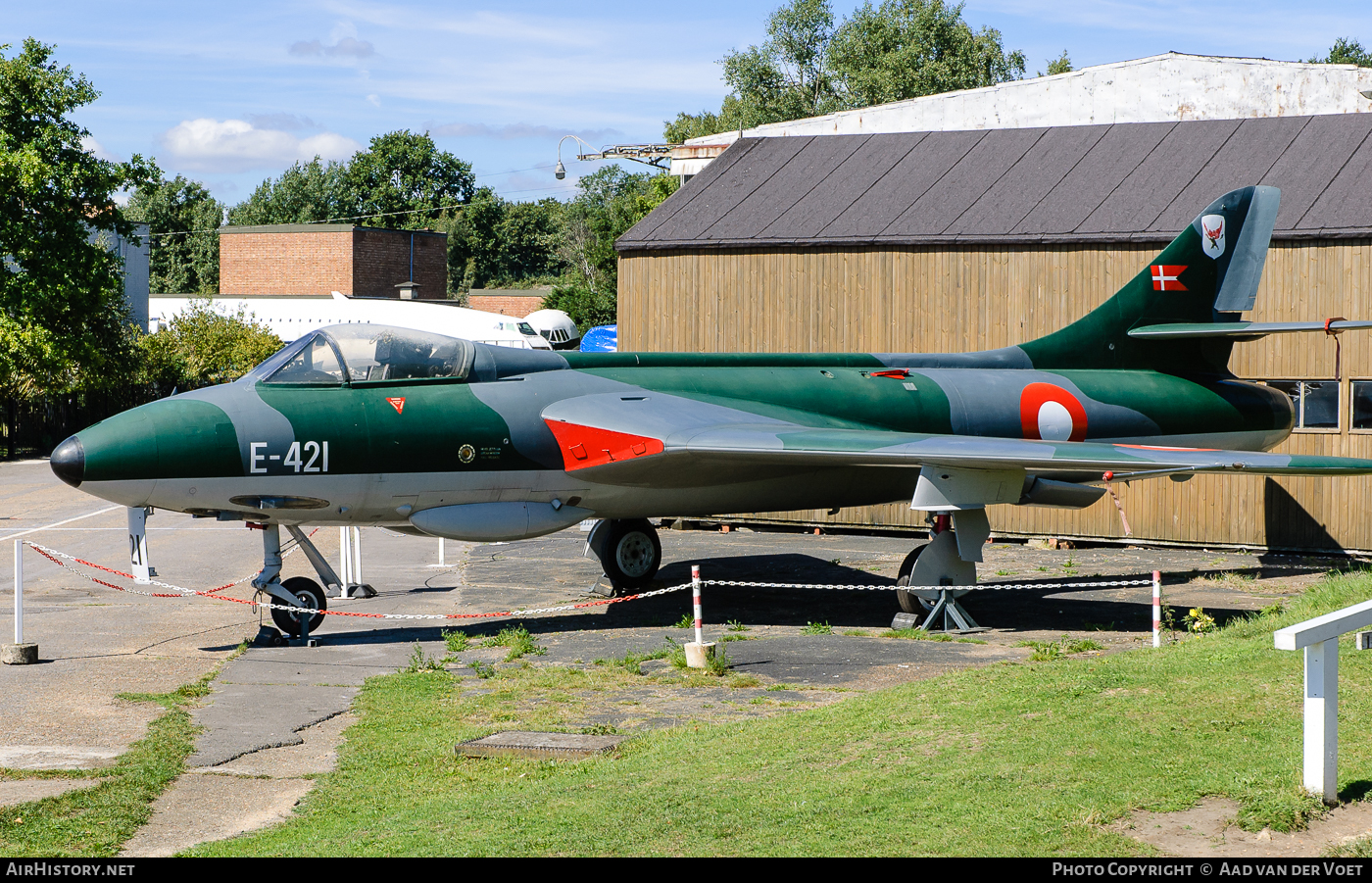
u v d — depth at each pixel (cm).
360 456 1373
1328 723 651
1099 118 3291
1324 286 2016
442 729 994
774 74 8556
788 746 848
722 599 1717
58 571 1895
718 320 2462
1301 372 2047
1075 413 1762
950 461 1353
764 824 673
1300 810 636
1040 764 746
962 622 1445
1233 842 614
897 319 2317
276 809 795
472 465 1436
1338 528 2012
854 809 691
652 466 1469
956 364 1812
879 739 844
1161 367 1912
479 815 725
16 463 4156
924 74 7688
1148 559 2041
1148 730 800
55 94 4028
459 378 1462
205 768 884
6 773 858
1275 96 3112
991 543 2259
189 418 1309
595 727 984
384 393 1404
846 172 2606
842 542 2278
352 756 915
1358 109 3014
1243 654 994
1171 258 1881
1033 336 2208
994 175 2441
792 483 1642
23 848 710
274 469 1335
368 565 1989
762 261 2417
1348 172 2123
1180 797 672
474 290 9100
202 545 2220
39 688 1123
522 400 1478
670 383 1590
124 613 1546
